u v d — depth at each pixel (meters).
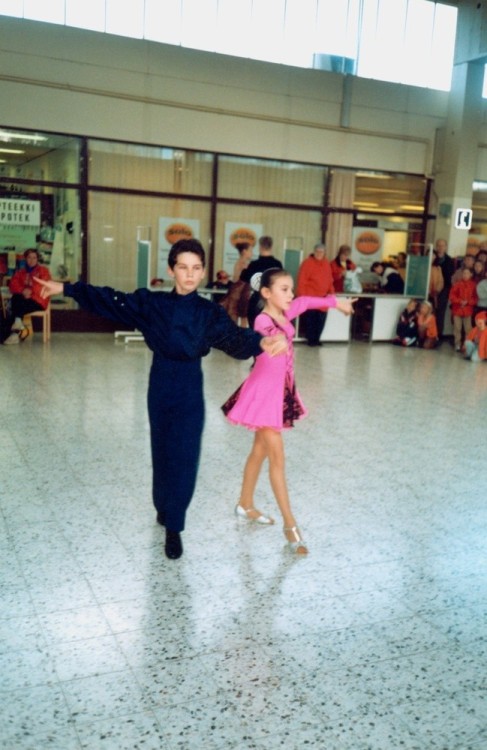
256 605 2.76
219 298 10.65
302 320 10.92
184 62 10.26
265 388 3.21
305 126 11.23
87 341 9.68
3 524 3.43
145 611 2.68
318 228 11.88
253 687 2.24
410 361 9.39
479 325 9.52
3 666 2.29
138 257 10.13
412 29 11.77
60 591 2.80
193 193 10.91
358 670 2.36
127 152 10.36
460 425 5.89
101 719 2.05
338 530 3.56
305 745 1.99
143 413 5.72
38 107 9.59
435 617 2.74
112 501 3.80
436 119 12.12
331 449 5.01
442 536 3.54
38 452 4.59
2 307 8.95
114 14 9.88
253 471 3.56
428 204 12.46
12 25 9.24
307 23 11.08
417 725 2.09
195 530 3.46
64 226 10.24
